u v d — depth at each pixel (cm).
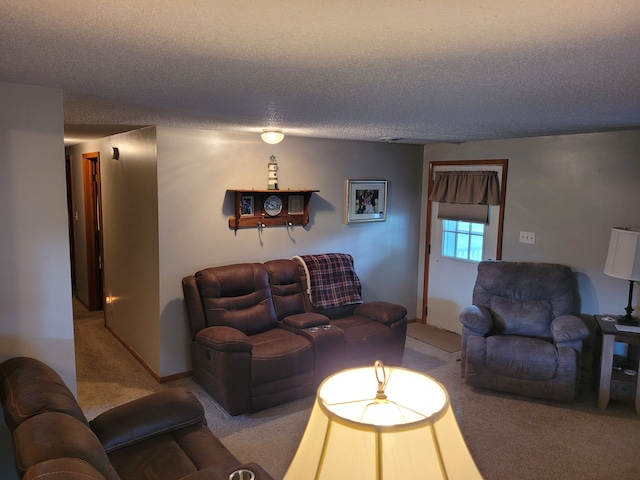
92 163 571
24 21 131
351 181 501
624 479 284
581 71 184
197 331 388
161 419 245
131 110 296
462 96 239
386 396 105
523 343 384
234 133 419
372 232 530
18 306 240
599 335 385
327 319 411
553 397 374
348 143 497
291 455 304
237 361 341
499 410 365
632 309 380
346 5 117
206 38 146
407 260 570
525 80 201
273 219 449
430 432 86
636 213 398
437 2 114
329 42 149
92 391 389
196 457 227
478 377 390
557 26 131
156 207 389
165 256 395
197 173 404
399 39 145
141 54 166
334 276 458
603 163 412
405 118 321
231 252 430
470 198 508
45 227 243
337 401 103
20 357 237
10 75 205
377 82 206
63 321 252
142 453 228
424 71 186
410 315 582
